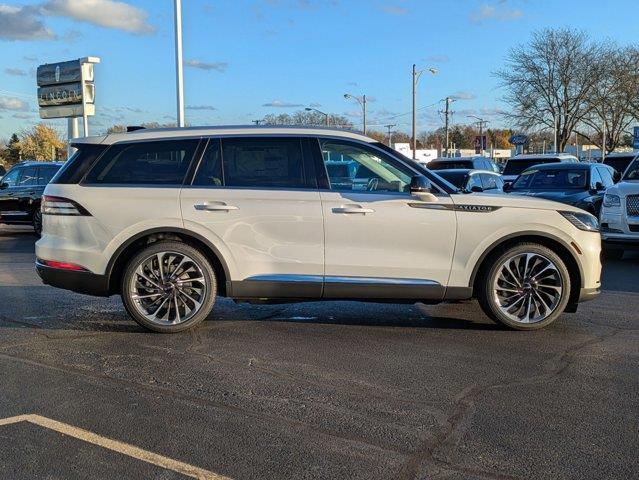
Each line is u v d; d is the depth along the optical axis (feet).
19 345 18.44
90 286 19.20
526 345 18.35
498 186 49.44
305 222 18.90
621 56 134.92
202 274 19.31
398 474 10.86
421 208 18.99
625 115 139.74
